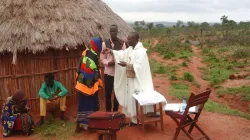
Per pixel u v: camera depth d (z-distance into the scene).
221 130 5.97
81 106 5.64
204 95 4.87
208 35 39.91
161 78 12.34
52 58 6.72
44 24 6.35
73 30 6.46
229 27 51.72
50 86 6.30
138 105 5.75
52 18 6.51
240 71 14.53
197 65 17.31
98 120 4.91
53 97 6.14
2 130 6.07
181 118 4.90
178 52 22.58
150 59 19.22
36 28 6.23
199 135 5.61
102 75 7.38
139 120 5.62
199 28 55.03
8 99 5.77
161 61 18.02
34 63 6.64
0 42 6.02
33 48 6.00
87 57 5.47
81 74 5.49
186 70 14.86
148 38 43.31
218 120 6.59
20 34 6.09
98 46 5.51
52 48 6.32
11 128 5.68
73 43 6.29
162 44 28.17
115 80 5.82
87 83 5.48
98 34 6.80
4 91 6.74
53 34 6.23
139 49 5.60
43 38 6.11
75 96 7.22
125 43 6.00
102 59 5.91
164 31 53.44
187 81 11.92
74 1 7.18
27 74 6.64
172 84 11.10
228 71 14.80
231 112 7.41
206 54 21.98
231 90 10.91
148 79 5.72
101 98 7.56
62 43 6.19
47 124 6.16
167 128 5.89
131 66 5.52
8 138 5.66
